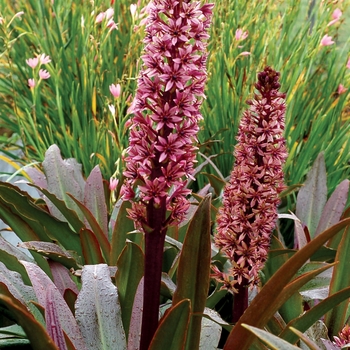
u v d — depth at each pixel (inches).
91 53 85.9
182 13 39.8
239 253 44.6
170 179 40.4
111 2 91.7
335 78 85.2
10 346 47.3
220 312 61.5
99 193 63.3
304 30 84.0
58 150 66.4
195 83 40.6
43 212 58.1
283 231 74.7
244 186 43.9
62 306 46.1
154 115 40.1
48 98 96.0
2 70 110.8
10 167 104.8
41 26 99.3
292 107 76.4
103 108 85.0
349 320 52.8
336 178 77.0
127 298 49.5
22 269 53.1
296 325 44.1
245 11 94.3
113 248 57.2
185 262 42.5
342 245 48.8
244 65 86.7
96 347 45.3
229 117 77.3
